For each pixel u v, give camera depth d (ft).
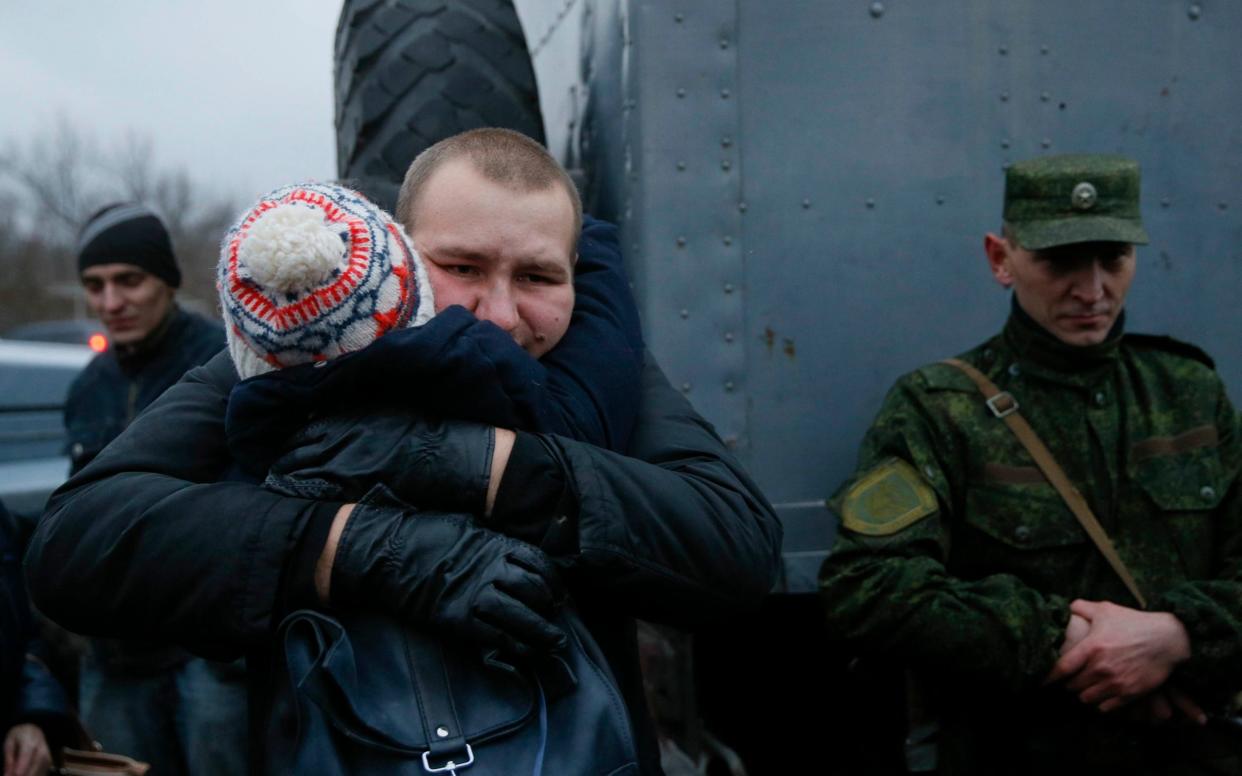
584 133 9.08
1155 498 6.97
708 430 5.32
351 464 4.34
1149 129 8.14
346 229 4.24
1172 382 7.21
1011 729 6.95
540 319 4.75
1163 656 6.54
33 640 8.25
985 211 7.95
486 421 4.50
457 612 4.11
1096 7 8.06
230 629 4.29
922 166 7.90
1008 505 6.98
